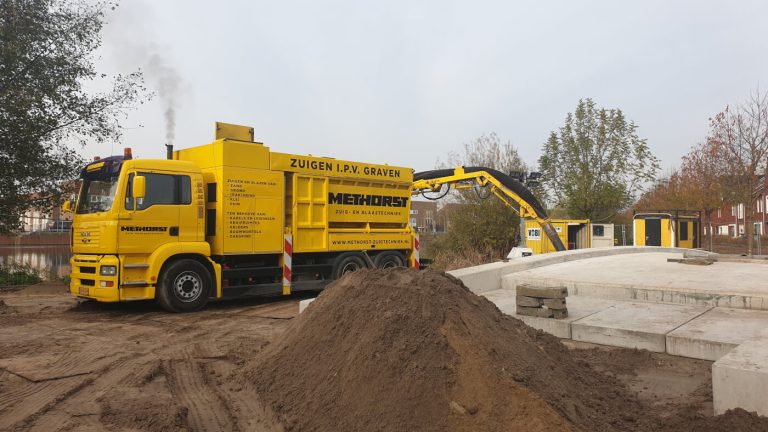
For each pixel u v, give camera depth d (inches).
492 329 180.7
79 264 389.4
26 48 559.2
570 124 1043.3
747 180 791.1
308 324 211.6
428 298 183.5
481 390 147.3
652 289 317.4
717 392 162.9
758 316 268.7
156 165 382.9
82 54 613.9
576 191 1019.9
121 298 362.0
